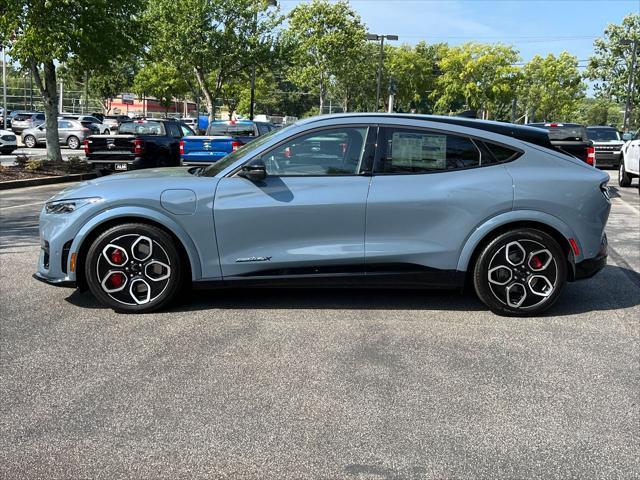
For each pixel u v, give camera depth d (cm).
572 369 394
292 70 3872
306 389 361
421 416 329
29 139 3120
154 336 447
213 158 1533
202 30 2928
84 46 1498
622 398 353
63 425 318
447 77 5188
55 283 492
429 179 484
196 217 478
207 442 302
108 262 486
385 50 5447
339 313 504
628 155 1567
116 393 354
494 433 312
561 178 486
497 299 494
